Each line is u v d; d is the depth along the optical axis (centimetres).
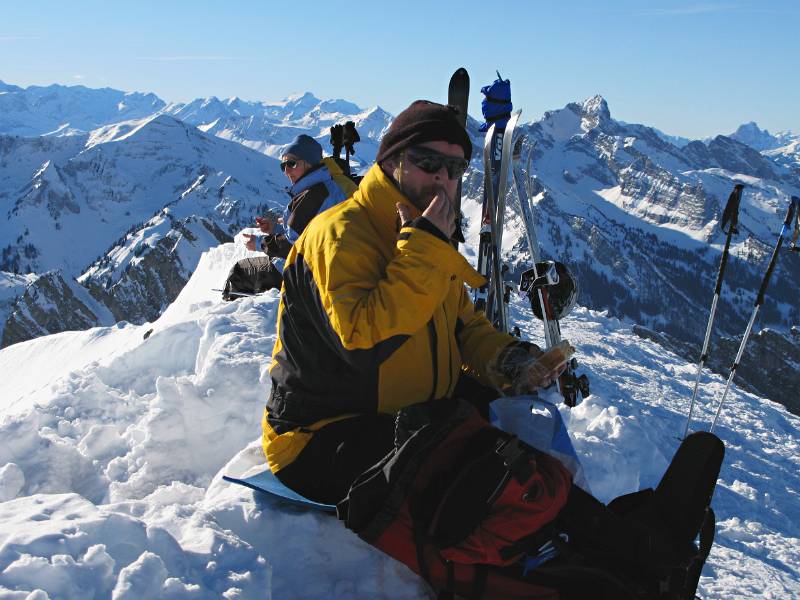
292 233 577
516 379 263
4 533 189
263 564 211
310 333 248
